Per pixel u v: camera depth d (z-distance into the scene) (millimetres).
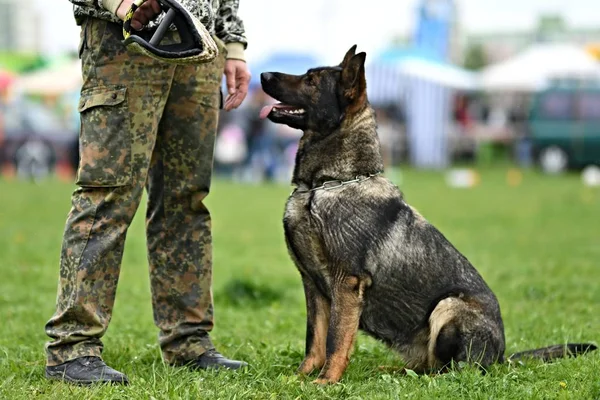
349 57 5098
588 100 30562
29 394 4262
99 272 4559
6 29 57656
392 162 31375
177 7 4215
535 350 5195
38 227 13875
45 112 28672
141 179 4629
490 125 32438
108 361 5180
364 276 4766
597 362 4891
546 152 30734
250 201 19609
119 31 4512
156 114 4641
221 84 4988
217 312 7418
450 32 35750
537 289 8367
